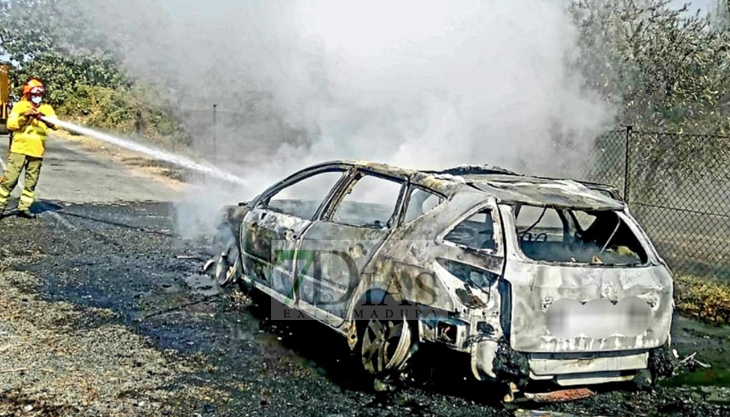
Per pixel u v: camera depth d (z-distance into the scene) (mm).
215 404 4086
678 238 9328
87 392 4113
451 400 4371
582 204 4578
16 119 9695
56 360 4609
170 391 4230
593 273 4246
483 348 4070
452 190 4609
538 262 4180
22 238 8617
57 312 5707
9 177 9766
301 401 4223
